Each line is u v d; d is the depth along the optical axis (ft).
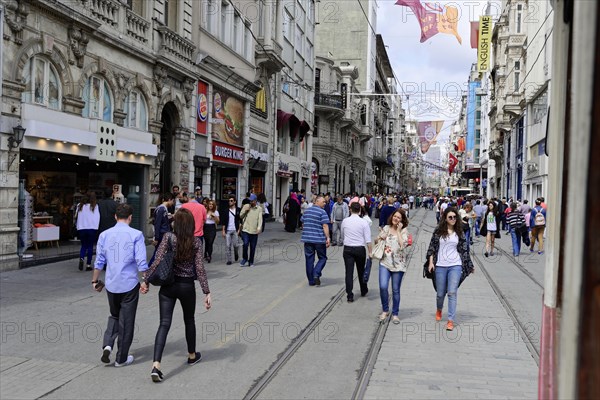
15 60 38.42
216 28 77.77
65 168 52.31
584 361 5.53
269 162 106.32
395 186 340.39
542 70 93.61
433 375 18.98
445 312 29.48
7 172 38.14
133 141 54.13
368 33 201.57
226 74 79.82
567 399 5.93
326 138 153.28
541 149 93.50
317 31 203.51
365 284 33.78
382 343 23.06
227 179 89.76
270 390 17.39
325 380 18.38
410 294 34.78
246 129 91.25
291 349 21.77
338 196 67.05
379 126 253.03
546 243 8.33
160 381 17.94
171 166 66.80
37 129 39.83
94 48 48.65
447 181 462.60
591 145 5.52
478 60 119.24
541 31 95.81
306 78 135.64
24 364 19.38
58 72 43.86
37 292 31.55
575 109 5.84
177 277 18.99
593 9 5.50
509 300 32.73
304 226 37.40
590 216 5.51
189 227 19.03
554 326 7.73
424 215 153.79
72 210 52.95
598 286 5.34
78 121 45.78
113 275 19.25
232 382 17.99
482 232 57.77
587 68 5.58
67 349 21.22
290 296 33.19
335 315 28.43
